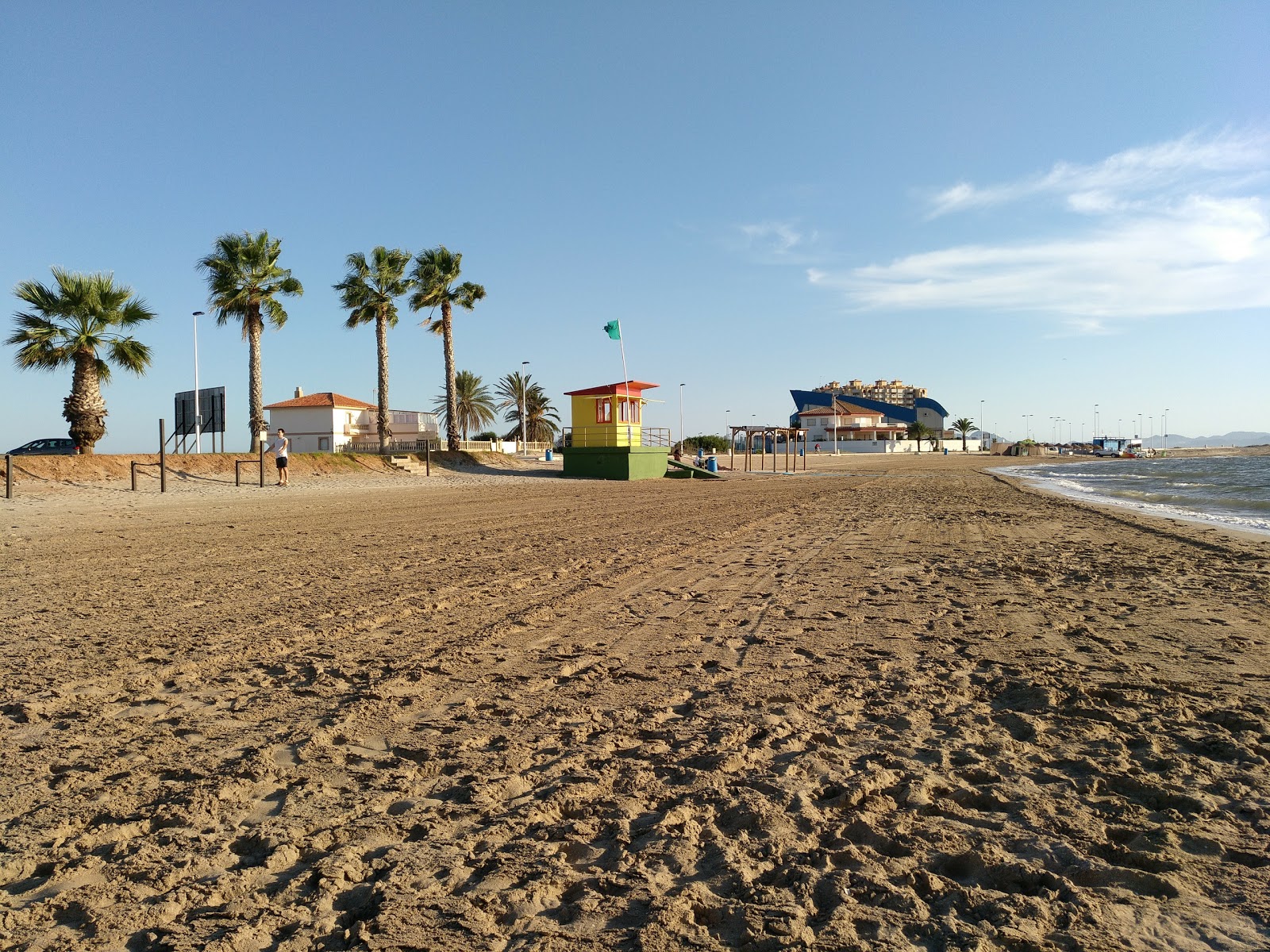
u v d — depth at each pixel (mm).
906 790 3820
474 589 9109
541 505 22453
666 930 2711
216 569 10422
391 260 40656
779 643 6746
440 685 5578
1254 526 17344
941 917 2775
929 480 41469
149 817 3561
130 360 26938
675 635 7023
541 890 2977
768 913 2812
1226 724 4785
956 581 9875
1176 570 10703
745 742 4520
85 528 14719
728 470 56906
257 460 30797
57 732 4652
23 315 25562
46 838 3375
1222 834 3404
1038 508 22297
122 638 6777
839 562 11508
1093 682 5586
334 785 3932
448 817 3572
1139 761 4211
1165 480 41406
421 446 59094
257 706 5098
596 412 40219
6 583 9320
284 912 2830
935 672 5871
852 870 3121
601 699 5289
